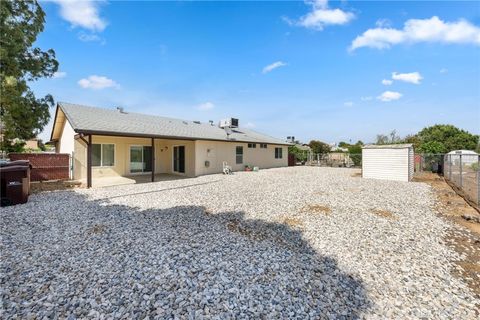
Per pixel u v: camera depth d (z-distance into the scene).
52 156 12.18
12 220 5.57
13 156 11.29
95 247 4.06
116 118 14.23
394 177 13.92
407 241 4.62
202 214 6.30
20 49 11.41
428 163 18.45
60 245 4.14
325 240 4.65
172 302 2.62
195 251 3.95
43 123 14.05
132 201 7.78
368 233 5.03
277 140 25.28
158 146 16.80
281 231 5.14
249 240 4.55
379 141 39.47
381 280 3.23
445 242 4.62
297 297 2.77
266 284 3.02
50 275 3.15
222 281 3.06
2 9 10.42
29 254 3.77
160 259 3.63
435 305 2.73
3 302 2.58
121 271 3.27
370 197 8.69
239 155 19.73
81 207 6.89
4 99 10.33
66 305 2.55
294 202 7.82
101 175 13.54
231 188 10.60
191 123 20.64
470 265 3.72
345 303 2.71
